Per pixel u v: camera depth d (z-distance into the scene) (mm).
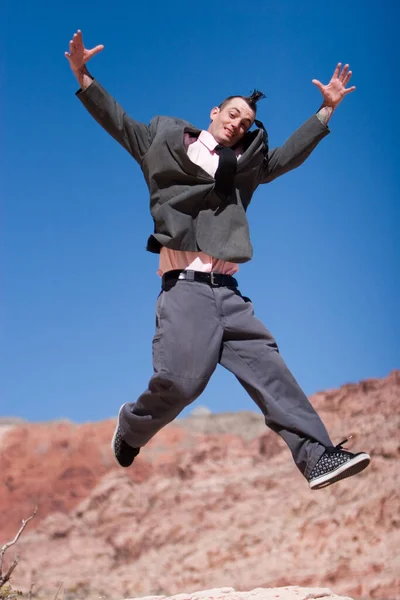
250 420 36625
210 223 4336
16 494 33062
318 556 24891
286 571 24656
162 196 4398
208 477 32406
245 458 33469
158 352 4344
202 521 29578
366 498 26297
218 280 4379
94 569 27500
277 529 27359
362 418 32188
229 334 4387
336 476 4160
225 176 4371
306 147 4734
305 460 4254
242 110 4531
